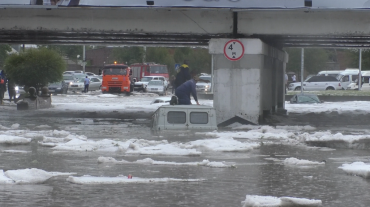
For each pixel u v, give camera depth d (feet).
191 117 94.79
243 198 42.39
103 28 111.34
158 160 61.05
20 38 151.64
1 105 186.19
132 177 50.19
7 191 44.21
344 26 108.88
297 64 510.58
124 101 266.77
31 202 40.52
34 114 140.26
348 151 69.92
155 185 47.16
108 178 49.39
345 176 51.98
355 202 41.27
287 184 47.96
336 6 103.50
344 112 155.33
